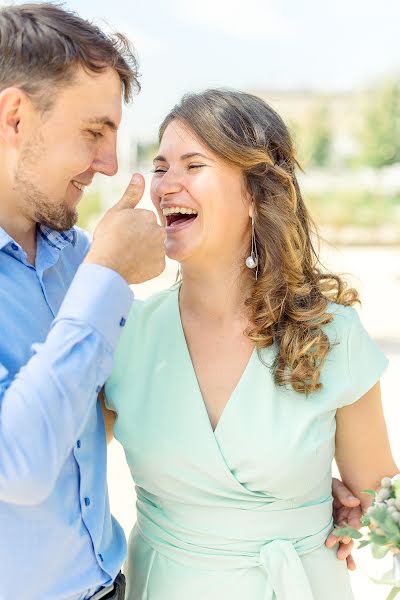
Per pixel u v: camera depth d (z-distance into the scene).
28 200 1.60
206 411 1.90
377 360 1.96
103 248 1.54
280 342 1.92
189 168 1.94
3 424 1.40
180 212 1.96
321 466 1.90
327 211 19.69
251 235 2.01
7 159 1.58
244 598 1.83
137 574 1.96
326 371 1.92
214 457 1.85
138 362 1.96
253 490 1.86
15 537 1.55
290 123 2.16
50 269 1.75
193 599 1.86
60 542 1.59
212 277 1.98
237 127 1.95
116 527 1.84
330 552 1.95
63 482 1.61
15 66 1.52
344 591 1.97
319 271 2.17
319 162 27.84
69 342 1.45
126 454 1.97
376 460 2.03
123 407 1.93
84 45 1.55
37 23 1.54
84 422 1.48
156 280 10.71
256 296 1.95
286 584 1.82
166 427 1.89
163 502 1.92
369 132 26.33
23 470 1.40
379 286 11.23
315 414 1.87
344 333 1.95
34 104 1.53
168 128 1.97
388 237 18.22
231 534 1.85
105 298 1.49
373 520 1.61
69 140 1.57
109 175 1.66
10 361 1.59
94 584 1.65
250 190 2.00
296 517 1.88
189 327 2.00
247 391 1.90
